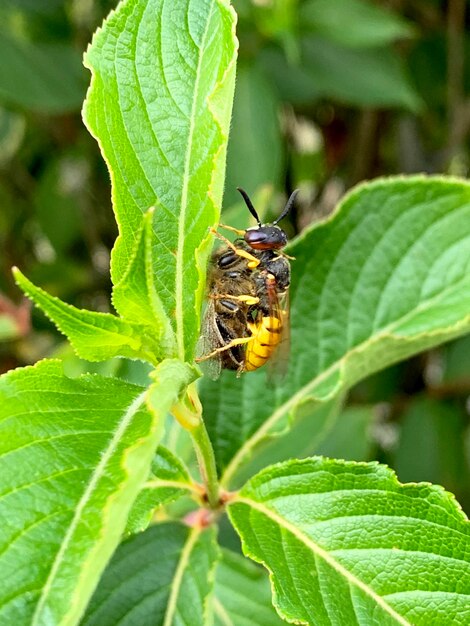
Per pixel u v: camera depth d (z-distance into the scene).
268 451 0.06
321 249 0.05
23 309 0.07
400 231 0.05
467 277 0.05
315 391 0.05
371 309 0.05
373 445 0.07
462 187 0.05
